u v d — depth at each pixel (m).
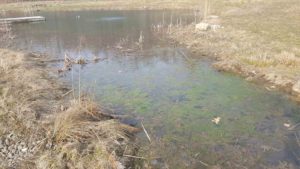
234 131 10.10
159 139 9.66
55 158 7.98
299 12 32.31
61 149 8.32
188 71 16.66
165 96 13.17
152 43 24.20
